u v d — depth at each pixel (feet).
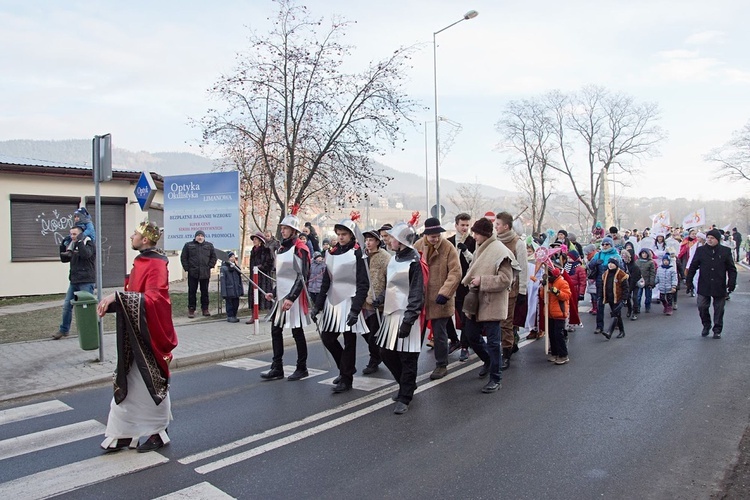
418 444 15.83
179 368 26.45
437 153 81.76
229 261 37.24
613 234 51.49
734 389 21.12
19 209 53.42
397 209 232.12
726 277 32.65
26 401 20.94
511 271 21.24
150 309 15.30
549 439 16.11
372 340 23.44
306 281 23.70
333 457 14.93
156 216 66.59
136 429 15.51
